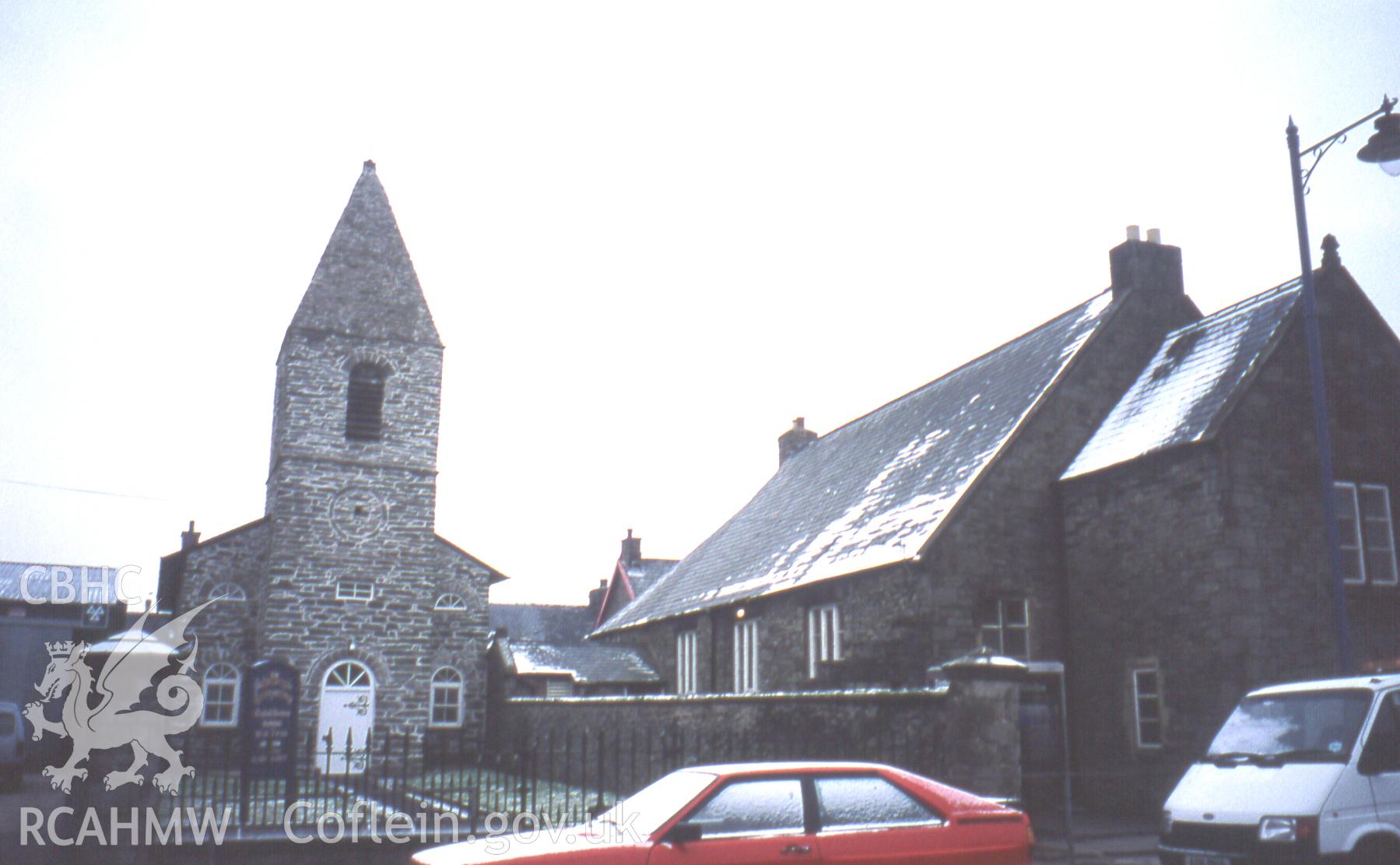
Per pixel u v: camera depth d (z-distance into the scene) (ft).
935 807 28.73
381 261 97.60
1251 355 61.11
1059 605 68.03
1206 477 57.93
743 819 27.30
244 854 38.78
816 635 77.71
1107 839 50.03
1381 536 60.49
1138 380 72.13
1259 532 56.85
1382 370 62.85
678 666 103.09
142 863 37.81
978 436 75.20
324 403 92.12
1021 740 64.39
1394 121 41.70
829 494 95.61
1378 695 34.27
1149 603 61.16
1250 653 55.01
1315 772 32.83
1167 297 76.02
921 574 65.46
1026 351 83.30
